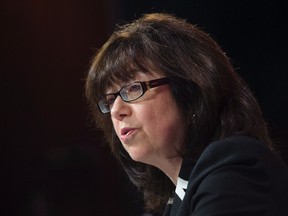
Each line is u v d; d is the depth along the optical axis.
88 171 9.73
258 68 8.75
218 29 8.73
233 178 2.95
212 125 3.40
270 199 2.95
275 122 8.65
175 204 3.49
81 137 9.84
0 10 9.57
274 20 8.65
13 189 9.79
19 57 9.70
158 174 4.20
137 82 3.42
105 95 3.58
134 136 3.46
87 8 9.42
